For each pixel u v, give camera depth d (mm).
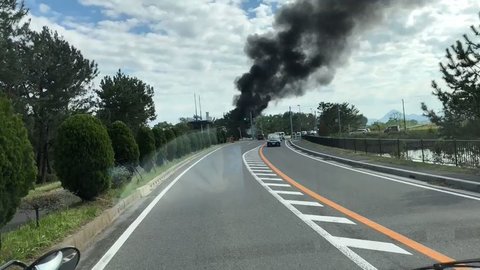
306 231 8625
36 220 8711
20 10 31344
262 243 7773
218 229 9109
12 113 7484
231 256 7031
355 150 34219
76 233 8266
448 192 13031
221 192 15180
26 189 7586
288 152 41250
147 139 25000
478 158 17609
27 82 34188
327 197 13086
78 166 12195
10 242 7262
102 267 6734
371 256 6762
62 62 36188
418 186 14680
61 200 13164
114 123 18219
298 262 6566
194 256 7133
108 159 12828
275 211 10984
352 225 9039
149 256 7254
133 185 15930
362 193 13641
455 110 21891
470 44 20031
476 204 10789
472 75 20156
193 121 82750
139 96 47531
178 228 9406
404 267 6168
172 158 33156
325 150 38750
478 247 6980
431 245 7219
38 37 34406
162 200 13891
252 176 20484
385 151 28156
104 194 13156
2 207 6719
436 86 21984
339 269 6168
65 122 12547
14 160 6941
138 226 9836
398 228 8578
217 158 36594
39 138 37000
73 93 37062
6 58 28984
